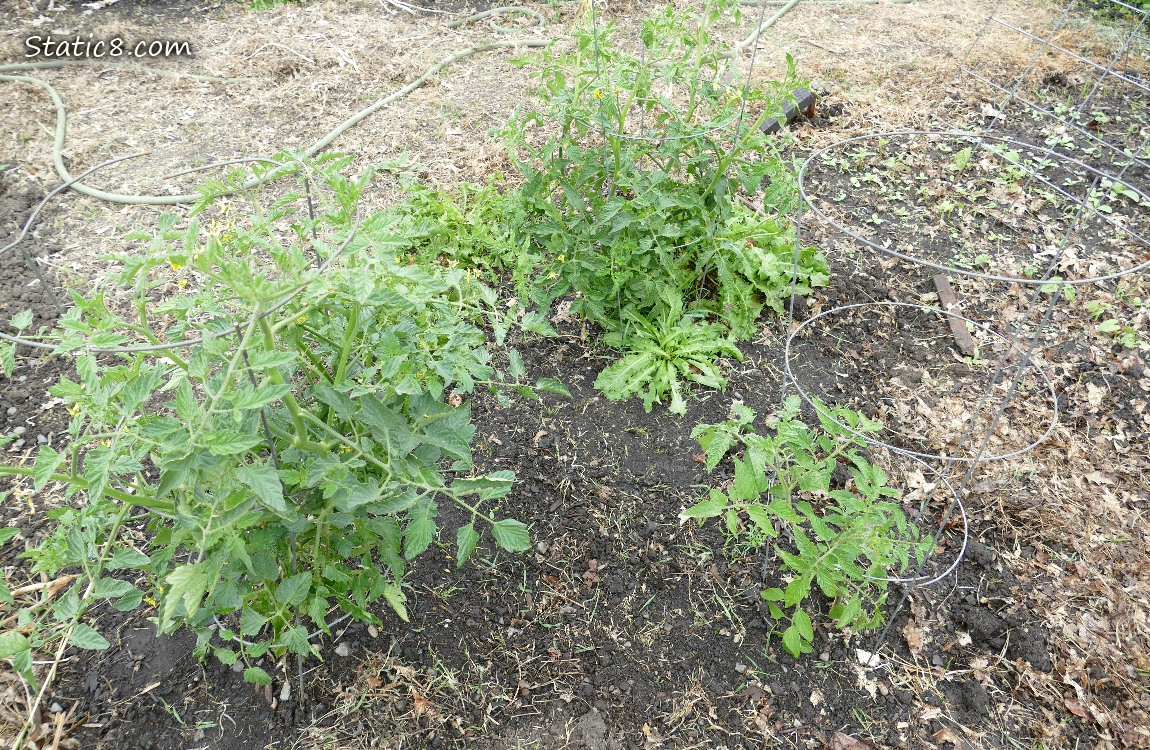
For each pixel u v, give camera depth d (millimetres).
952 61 6438
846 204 4938
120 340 1812
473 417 3479
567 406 3574
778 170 3580
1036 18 7109
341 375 2121
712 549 3047
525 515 3129
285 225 4273
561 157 3582
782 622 2818
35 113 5094
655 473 3320
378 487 2045
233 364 1713
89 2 6473
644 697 2627
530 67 5902
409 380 1973
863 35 6770
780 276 3996
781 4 7176
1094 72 6379
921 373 3861
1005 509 3258
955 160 5297
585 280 3662
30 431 3297
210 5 6602
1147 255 4613
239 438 1742
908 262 4508
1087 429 3609
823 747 2531
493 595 2863
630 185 3486
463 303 2398
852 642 2797
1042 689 2686
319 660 2611
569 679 2660
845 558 2469
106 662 2574
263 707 2510
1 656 1841
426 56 6035
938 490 3311
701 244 3812
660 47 3553
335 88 5629
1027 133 5664
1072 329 4148
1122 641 2832
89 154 4812
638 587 2924
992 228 4816
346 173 4773
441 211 4117
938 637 2836
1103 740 2562
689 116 3611
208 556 2094
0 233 4191
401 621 2758
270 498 1766
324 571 2176
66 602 1939
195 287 3965
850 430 2666
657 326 3777
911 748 2535
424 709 2539
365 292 1717
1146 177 5238
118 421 1928
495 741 2502
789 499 2670
